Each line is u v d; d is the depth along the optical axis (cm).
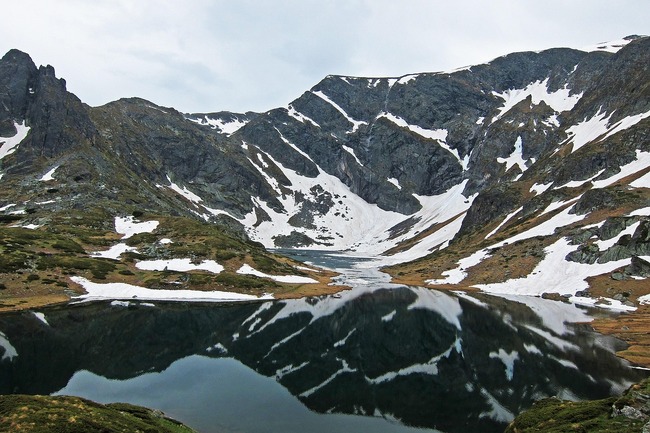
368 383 5353
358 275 17775
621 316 8956
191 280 12325
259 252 17138
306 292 12875
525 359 6159
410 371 5809
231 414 4312
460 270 15600
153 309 9844
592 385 5031
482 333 7838
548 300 11325
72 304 9900
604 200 14888
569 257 12838
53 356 6122
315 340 7481
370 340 7512
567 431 2733
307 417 4297
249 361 6222
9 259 11288
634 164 18025
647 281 10631
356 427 4084
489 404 4662
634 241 11775
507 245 15962
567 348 6662
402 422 4206
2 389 4741
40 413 2920
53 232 15325
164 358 6275
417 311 10112
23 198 19500
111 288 11325
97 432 2825
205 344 7100
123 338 7300
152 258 14075
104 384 5109
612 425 2633
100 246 14825
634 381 5134
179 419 4128
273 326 8506
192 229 17262
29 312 8894
